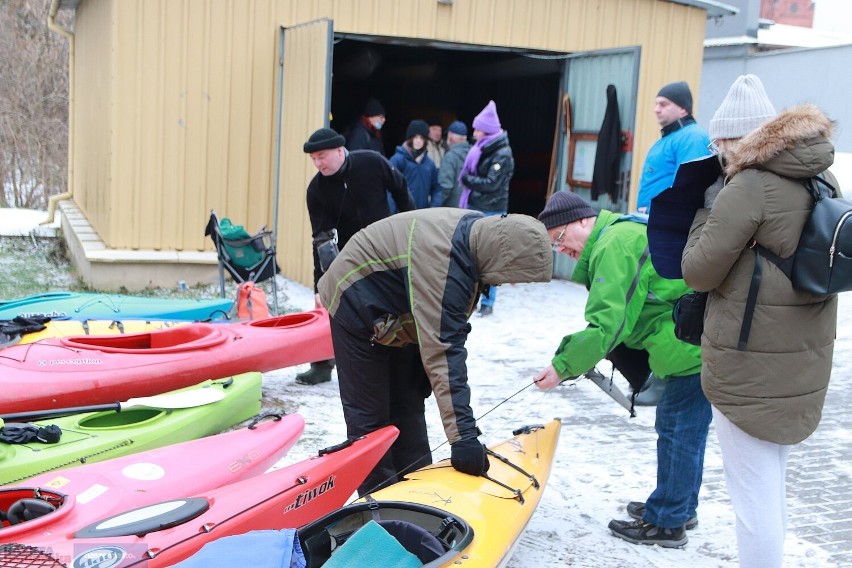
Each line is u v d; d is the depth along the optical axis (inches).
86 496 123.9
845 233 104.3
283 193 372.2
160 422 164.9
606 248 141.9
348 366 146.3
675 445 148.6
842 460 200.2
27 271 388.8
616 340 139.5
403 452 159.8
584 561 144.9
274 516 124.1
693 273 114.0
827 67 647.1
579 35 419.2
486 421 217.3
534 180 568.4
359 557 105.3
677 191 125.2
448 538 119.4
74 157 550.3
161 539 109.7
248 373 193.8
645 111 435.8
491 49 404.5
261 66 371.2
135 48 347.9
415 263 131.3
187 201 365.4
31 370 178.2
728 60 710.5
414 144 366.6
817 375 112.8
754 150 108.9
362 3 379.9
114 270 346.3
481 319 337.1
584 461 194.1
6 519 119.2
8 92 653.9
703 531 159.2
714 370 115.0
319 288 149.1
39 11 657.0
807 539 156.9
